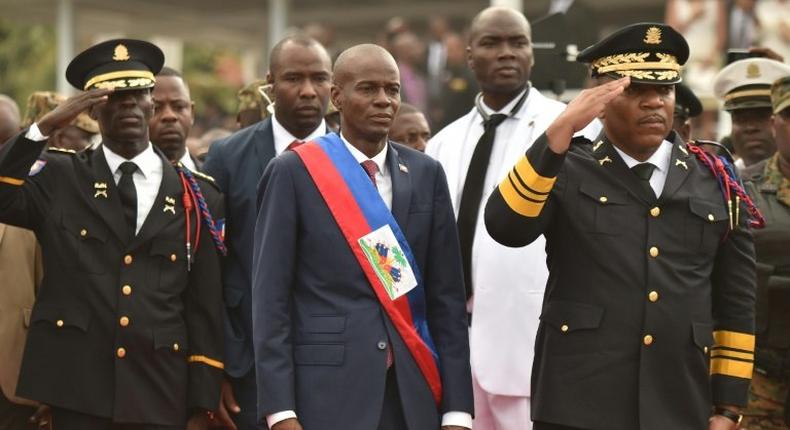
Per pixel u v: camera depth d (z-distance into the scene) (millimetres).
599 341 14859
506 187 14891
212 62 73625
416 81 42000
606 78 15359
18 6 54562
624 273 14930
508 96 20734
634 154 15305
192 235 18078
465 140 20938
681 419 14844
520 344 19656
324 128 19891
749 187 19453
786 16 37062
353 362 15453
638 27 15062
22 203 17297
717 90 22047
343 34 60156
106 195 17719
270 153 19500
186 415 17875
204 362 17906
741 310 15430
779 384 18938
